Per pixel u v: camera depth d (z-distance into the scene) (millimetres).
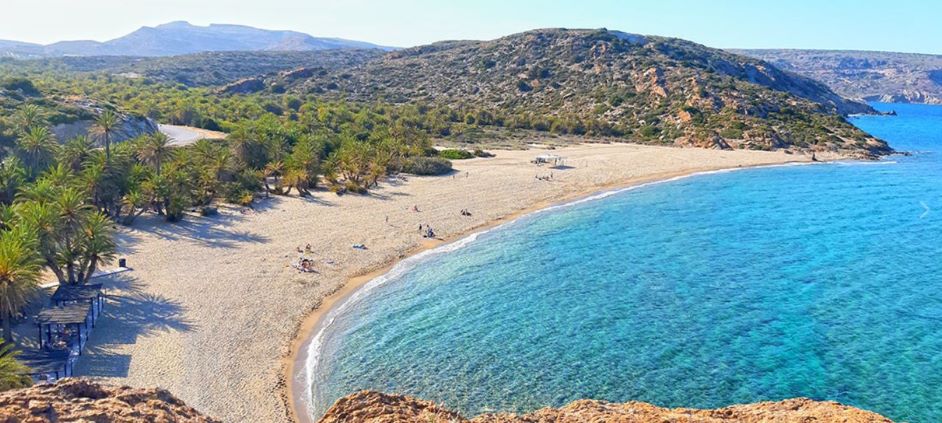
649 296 48312
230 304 44000
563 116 166125
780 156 124250
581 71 199375
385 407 19562
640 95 172875
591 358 38094
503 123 164125
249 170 79750
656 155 122500
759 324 42906
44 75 195875
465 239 64875
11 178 54500
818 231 68188
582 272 54188
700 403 33062
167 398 17875
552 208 80000
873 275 53250
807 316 44250
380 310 45375
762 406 22594
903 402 33094
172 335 38562
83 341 36688
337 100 185000
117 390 17344
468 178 95625
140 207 66438
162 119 126812
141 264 50625
